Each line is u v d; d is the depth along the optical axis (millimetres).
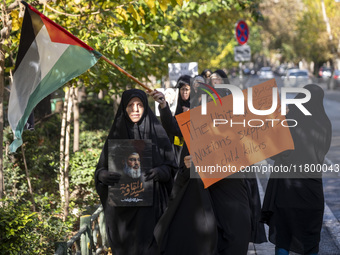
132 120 6602
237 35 21391
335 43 65375
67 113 10648
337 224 9805
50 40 6363
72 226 8500
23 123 6363
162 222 6531
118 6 7934
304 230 7230
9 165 9523
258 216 7414
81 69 6410
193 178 6496
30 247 6531
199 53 25062
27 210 6781
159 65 14461
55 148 12297
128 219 6676
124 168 6578
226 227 6527
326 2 65312
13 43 7977
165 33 11281
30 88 6367
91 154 10633
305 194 7176
